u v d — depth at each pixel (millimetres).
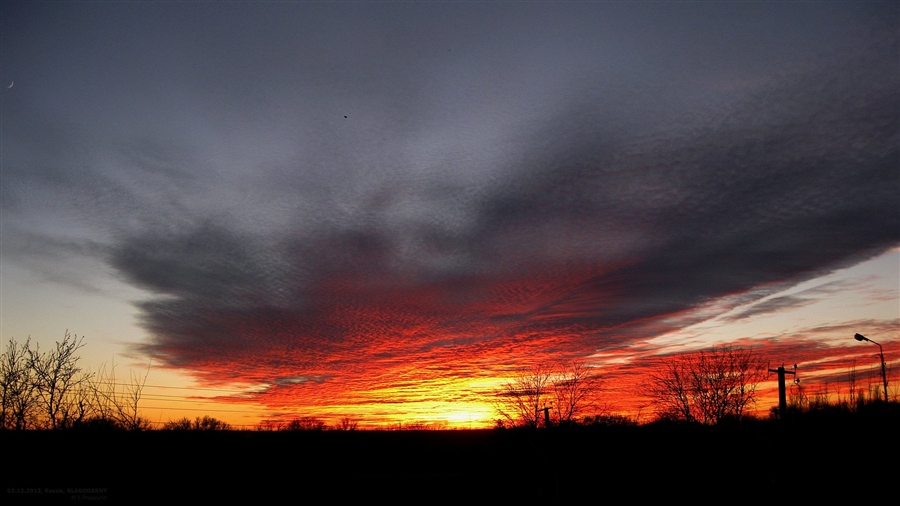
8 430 29281
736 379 40406
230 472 39281
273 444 44656
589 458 41094
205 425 45844
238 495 38625
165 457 35625
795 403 40125
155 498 33969
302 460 44906
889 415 32625
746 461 34938
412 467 48688
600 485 39094
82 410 31328
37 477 29812
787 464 32219
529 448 44469
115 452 32250
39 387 30438
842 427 32875
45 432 30438
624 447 41250
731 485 34656
